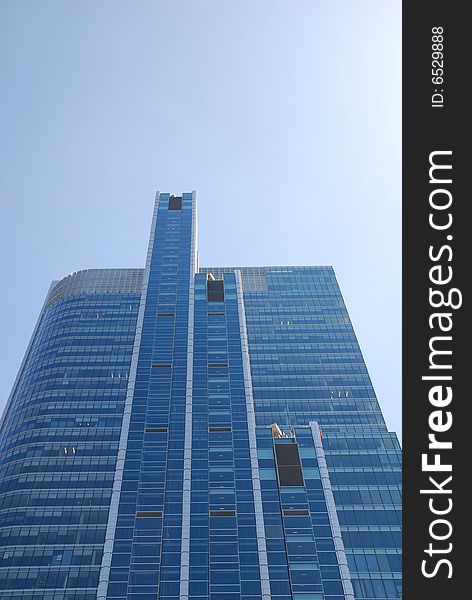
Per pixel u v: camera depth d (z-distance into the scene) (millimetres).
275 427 112375
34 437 133125
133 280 185000
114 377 148000
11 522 114875
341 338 161375
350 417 137875
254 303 174375
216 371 121000
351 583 93438
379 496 109000
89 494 120875
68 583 104062
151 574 86125
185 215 169125
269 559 88375
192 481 99938
